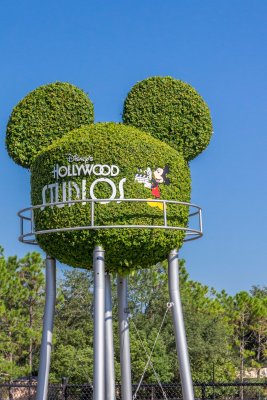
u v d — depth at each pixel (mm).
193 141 17109
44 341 16250
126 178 15562
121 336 18344
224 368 37000
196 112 17188
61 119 17297
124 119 17312
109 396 17656
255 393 32781
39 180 16266
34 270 36812
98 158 15586
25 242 17094
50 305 16469
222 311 39688
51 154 16047
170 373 34062
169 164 16141
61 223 15586
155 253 15984
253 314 41219
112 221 15336
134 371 33594
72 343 39812
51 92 17422
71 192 15641
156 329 36656
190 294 39062
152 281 38406
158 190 15828
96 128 16234
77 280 44719
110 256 15789
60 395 24344
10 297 35312
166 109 17188
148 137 16328
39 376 16094
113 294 35375
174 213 15992
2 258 37594
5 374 32375
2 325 34938
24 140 17281
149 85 17375
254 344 43719
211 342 37531
